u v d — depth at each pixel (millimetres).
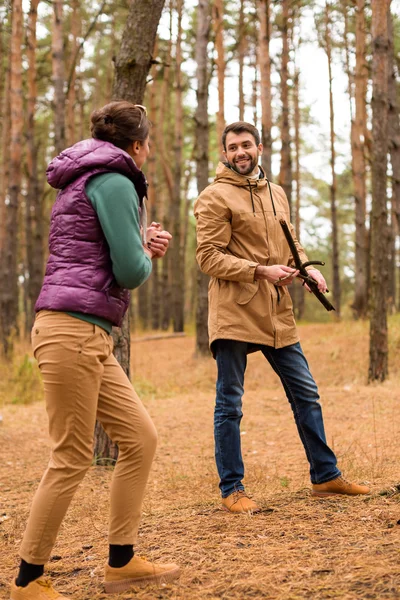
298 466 5262
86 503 4629
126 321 5820
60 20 14141
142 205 2793
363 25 16828
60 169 2660
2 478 5656
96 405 2641
